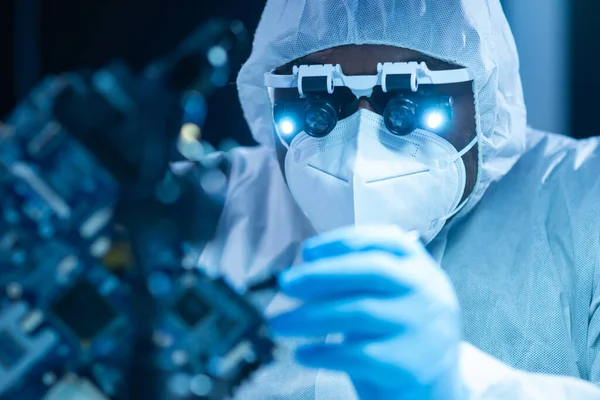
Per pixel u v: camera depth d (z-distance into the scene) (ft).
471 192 3.65
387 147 3.38
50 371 2.95
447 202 3.49
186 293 2.60
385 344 2.26
